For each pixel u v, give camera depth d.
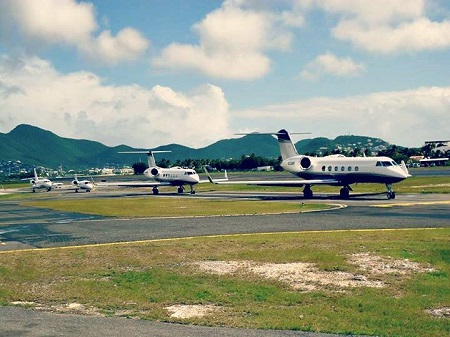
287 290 17.98
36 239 34.09
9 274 22.20
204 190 100.06
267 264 22.45
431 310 15.10
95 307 16.44
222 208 53.28
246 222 39.09
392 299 16.34
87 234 35.44
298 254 24.34
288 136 72.06
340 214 42.59
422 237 28.14
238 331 13.24
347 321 14.07
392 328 13.35
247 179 131.75
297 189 91.69
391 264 21.50
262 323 14.02
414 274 19.66
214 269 21.83
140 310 15.95
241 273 20.89
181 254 25.52
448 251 23.80
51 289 19.20
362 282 18.80
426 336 12.66
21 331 13.41
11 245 31.72
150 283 19.66
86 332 13.25
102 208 59.97
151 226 38.72
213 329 13.48
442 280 18.66
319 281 19.12
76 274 21.83
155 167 97.19
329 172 63.34
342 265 21.62
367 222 36.34
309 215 42.62
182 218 44.00
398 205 49.31
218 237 31.08
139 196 87.94
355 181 61.47
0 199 105.06
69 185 176.50
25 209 65.62
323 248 25.69
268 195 75.94
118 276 21.12
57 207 66.00
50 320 14.70
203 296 17.42
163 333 13.08
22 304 17.06
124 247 28.16
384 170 58.25
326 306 15.78
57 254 26.77
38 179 145.50
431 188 75.06
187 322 14.29
